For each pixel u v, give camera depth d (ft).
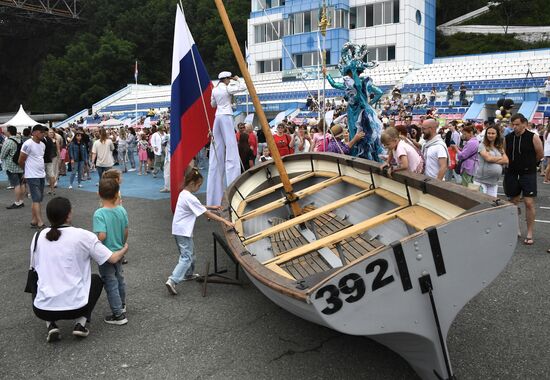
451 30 217.36
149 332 15.83
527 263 21.12
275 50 165.68
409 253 10.66
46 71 260.83
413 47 148.66
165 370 13.47
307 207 23.41
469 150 27.48
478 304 17.04
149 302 18.34
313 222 20.90
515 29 204.23
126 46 257.96
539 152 23.25
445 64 142.20
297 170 28.22
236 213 21.30
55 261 14.55
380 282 10.61
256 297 18.58
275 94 146.10
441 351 11.29
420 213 15.92
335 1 148.25
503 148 24.07
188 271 20.49
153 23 277.44
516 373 12.63
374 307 10.66
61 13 289.94
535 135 23.12
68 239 14.58
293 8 158.10
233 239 15.98
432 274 10.82
